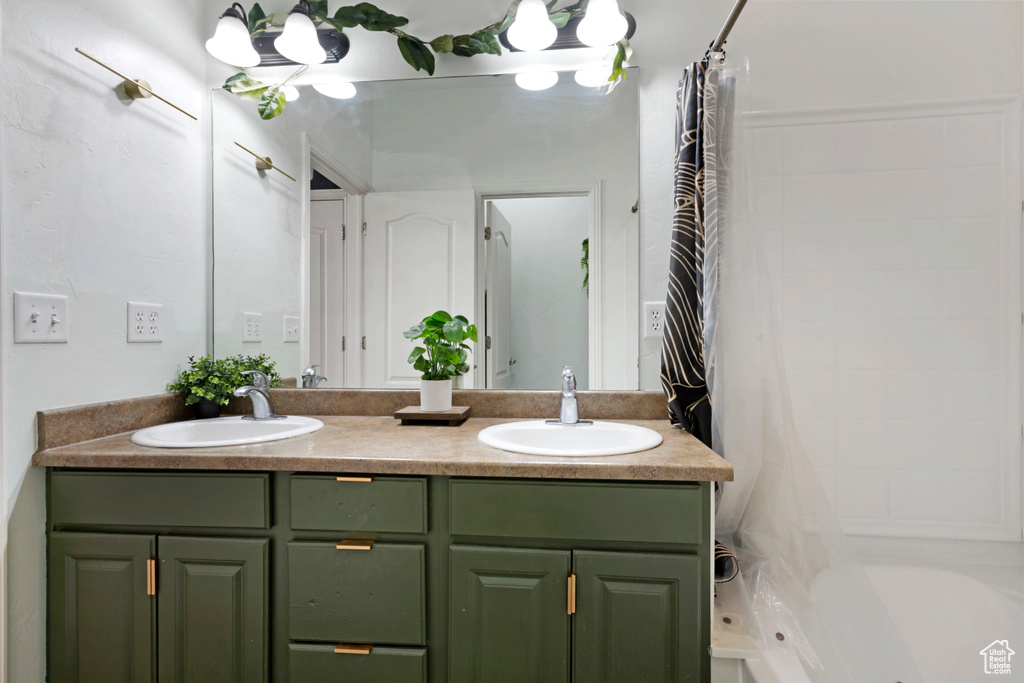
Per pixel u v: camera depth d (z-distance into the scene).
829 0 1.55
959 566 1.49
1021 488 1.48
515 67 1.60
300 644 1.05
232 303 1.68
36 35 1.09
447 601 1.04
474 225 1.62
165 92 1.49
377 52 1.64
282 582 1.07
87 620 1.08
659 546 0.98
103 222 1.27
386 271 1.66
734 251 1.25
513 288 1.62
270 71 1.67
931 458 1.53
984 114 1.50
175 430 1.34
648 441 1.15
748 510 1.23
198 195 1.63
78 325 1.20
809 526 1.17
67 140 1.17
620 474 0.97
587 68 1.58
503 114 1.61
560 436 1.37
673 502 0.97
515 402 1.59
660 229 1.55
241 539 1.06
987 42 1.49
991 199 1.49
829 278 1.57
